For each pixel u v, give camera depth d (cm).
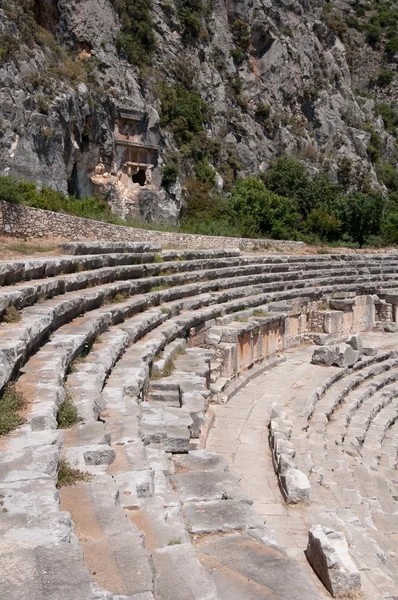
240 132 6094
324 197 5972
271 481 1149
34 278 1503
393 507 1197
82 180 4053
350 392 2134
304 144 6938
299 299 2991
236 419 1623
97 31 4469
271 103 6794
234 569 589
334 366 2362
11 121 3356
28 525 508
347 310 3234
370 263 4075
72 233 2773
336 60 8456
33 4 4094
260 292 2831
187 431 1000
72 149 3784
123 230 3092
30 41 3812
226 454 1329
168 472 813
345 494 1148
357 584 684
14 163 3322
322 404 1897
